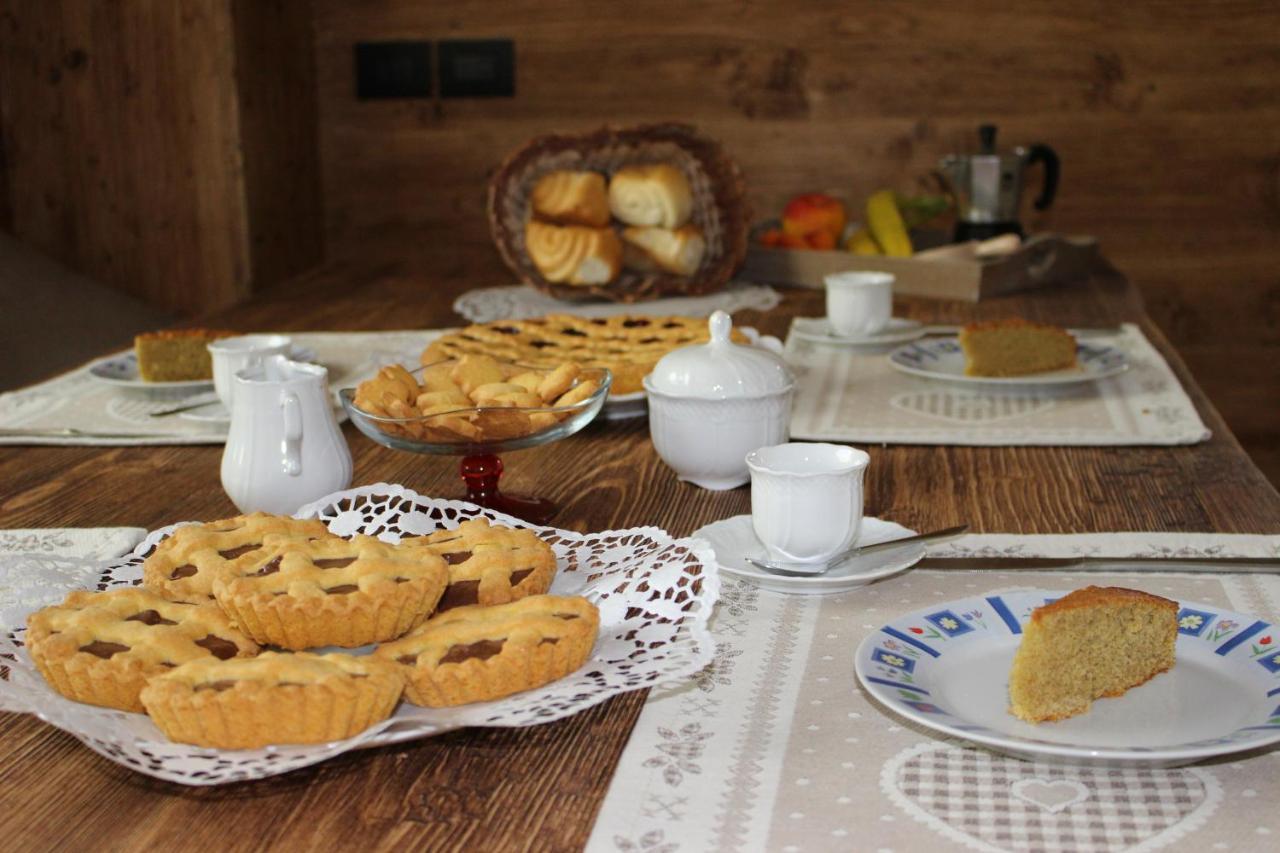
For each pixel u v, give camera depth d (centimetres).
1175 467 123
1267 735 64
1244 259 285
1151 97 279
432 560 79
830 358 174
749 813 65
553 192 216
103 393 158
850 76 284
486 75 292
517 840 63
